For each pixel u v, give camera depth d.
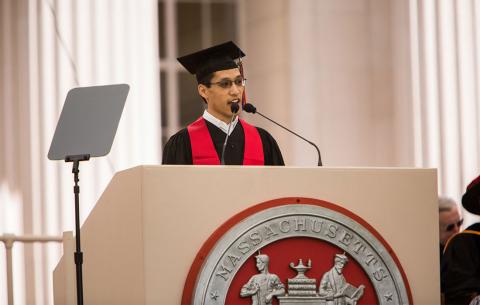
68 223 14.95
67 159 6.39
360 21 16.94
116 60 15.55
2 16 15.25
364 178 5.98
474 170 16.39
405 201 6.06
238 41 17.78
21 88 15.18
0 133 15.09
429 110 16.59
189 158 8.06
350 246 5.79
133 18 15.71
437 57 16.53
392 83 16.92
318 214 5.74
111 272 5.89
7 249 9.52
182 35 17.67
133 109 15.58
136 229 5.52
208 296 5.43
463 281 8.68
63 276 7.20
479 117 16.39
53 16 15.32
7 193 14.99
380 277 5.82
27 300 14.60
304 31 16.66
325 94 16.69
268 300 5.54
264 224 5.62
